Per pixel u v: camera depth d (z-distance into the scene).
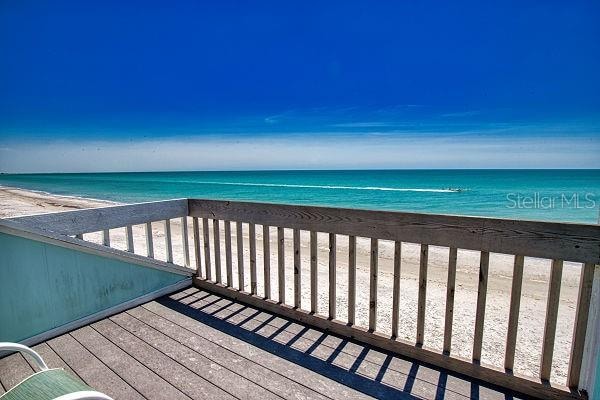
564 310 4.22
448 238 2.05
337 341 2.52
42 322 2.57
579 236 1.69
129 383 2.06
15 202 21.42
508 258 7.61
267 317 2.92
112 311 2.96
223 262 6.54
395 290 2.33
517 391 1.96
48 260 2.58
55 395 1.35
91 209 2.80
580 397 1.79
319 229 2.60
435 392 1.96
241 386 2.03
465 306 4.20
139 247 8.07
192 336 2.61
